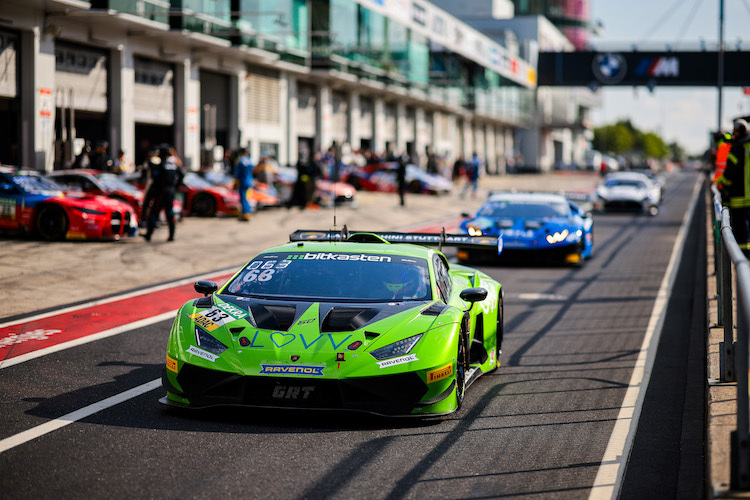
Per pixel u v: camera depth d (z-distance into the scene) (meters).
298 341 10.16
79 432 9.88
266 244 31.98
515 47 138.12
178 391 10.34
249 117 63.25
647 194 55.97
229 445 9.47
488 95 116.19
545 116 165.38
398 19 81.62
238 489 8.09
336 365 9.91
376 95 86.94
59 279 22.34
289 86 69.00
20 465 8.65
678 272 27.73
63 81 44.50
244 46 55.75
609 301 21.64
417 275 11.77
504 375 13.73
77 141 44.75
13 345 14.79
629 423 10.91
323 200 51.81
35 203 30.00
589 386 12.95
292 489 8.12
